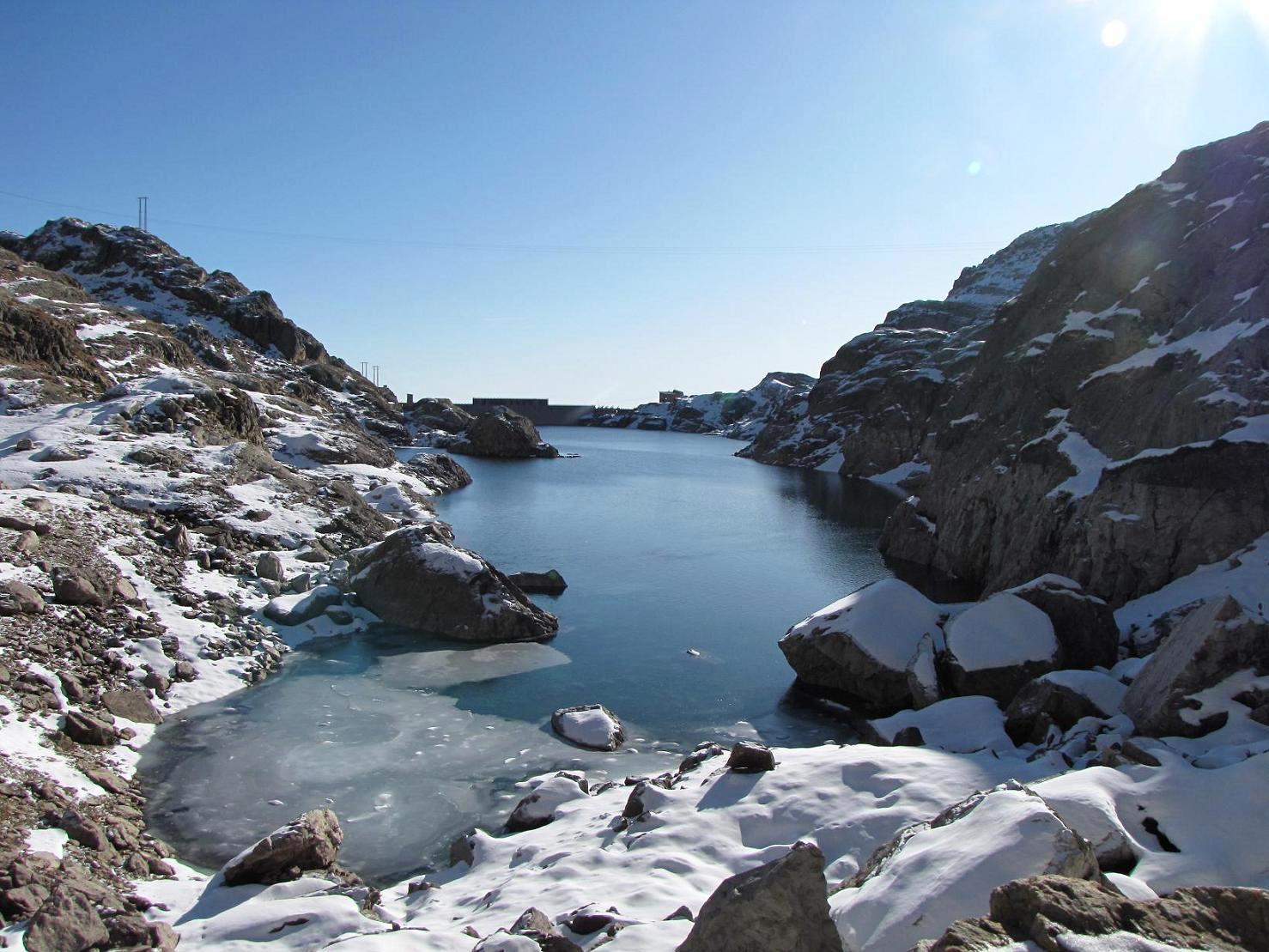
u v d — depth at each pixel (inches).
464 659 836.0
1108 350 1219.2
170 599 811.4
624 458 4131.4
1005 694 684.1
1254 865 323.9
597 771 592.7
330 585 962.7
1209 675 516.1
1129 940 198.4
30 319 1551.4
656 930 291.0
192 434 1358.3
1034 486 1174.3
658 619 1025.5
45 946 300.4
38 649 628.7
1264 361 938.7
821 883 238.2
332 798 534.9
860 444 3147.1
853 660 761.6
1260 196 1106.1
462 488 2519.7
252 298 3676.2
